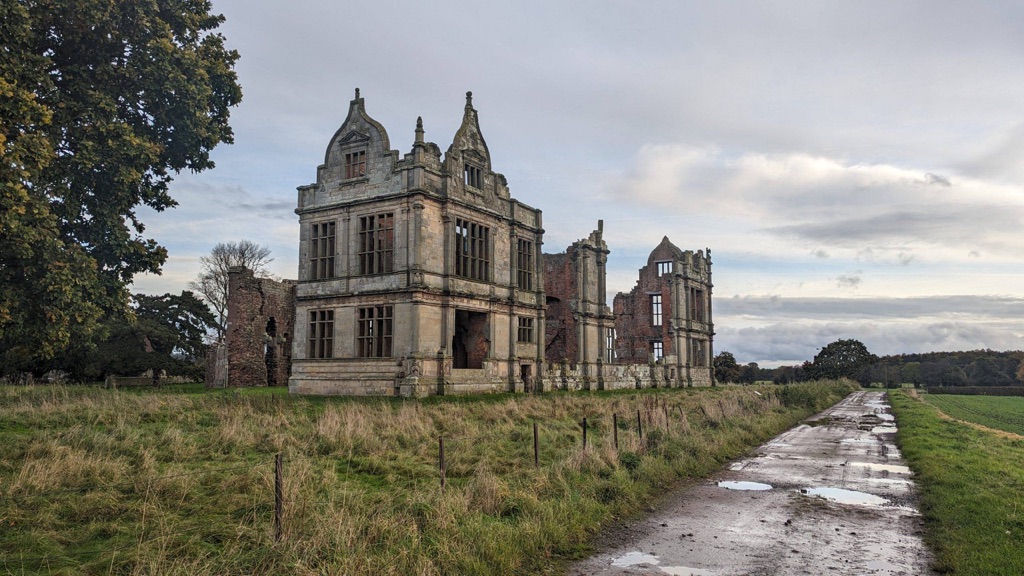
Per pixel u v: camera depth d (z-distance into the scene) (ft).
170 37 64.28
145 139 62.49
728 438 78.33
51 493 39.37
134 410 80.07
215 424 74.23
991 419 153.07
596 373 189.67
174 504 39.68
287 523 33.88
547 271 199.31
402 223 131.54
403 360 127.85
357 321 135.54
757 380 444.55
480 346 147.33
